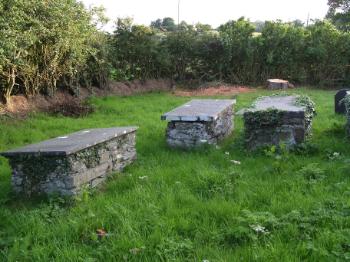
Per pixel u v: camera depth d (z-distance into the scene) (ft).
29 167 16.90
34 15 35.35
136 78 60.80
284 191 16.30
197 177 18.08
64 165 16.47
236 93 57.41
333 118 33.24
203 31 69.87
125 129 21.31
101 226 13.83
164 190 16.97
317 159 20.86
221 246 12.46
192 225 13.80
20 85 41.01
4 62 32.86
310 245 11.76
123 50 58.85
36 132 30.42
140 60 60.95
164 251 11.97
